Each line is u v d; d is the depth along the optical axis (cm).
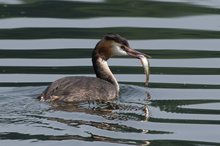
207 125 1507
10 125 1429
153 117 1538
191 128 1487
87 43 2081
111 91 1655
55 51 2027
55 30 2200
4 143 1350
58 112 1505
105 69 1766
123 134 1423
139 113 1554
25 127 1421
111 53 1769
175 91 1739
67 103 1562
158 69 1911
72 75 1845
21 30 2198
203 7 2475
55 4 2492
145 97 1684
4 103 1551
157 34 2181
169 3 2525
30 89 1709
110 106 1589
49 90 1594
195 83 1800
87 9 2427
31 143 1352
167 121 1520
